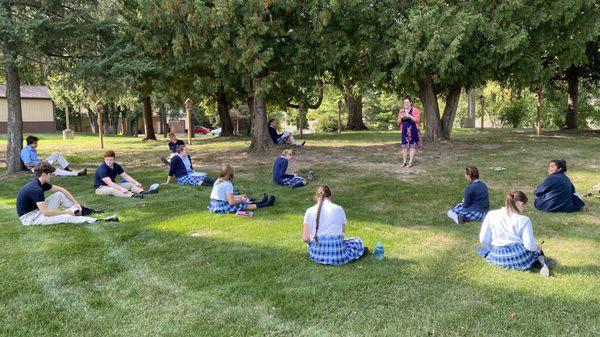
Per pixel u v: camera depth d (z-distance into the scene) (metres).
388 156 13.27
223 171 7.14
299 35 13.63
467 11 13.19
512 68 14.45
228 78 14.47
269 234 5.95
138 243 5.65
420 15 12.58
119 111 46.69
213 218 6.80
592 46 19.08
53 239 5.80
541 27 13.95
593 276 4.38
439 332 3.45
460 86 16.16
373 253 5.08
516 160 11.45
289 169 11.38
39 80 13.33
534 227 6.04
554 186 6.73
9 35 10.45
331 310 3.82
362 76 16.41
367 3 14.12
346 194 8.46
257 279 4.48
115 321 3.69
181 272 4.70
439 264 4.79
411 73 13.66
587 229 5.91
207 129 57.41
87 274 4.64
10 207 8.05
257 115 15.64
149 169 12.48
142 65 11.69
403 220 6.61
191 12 12.45
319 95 24.67
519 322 3.55
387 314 3.73
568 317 3.62
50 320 3.71
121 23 12.65
